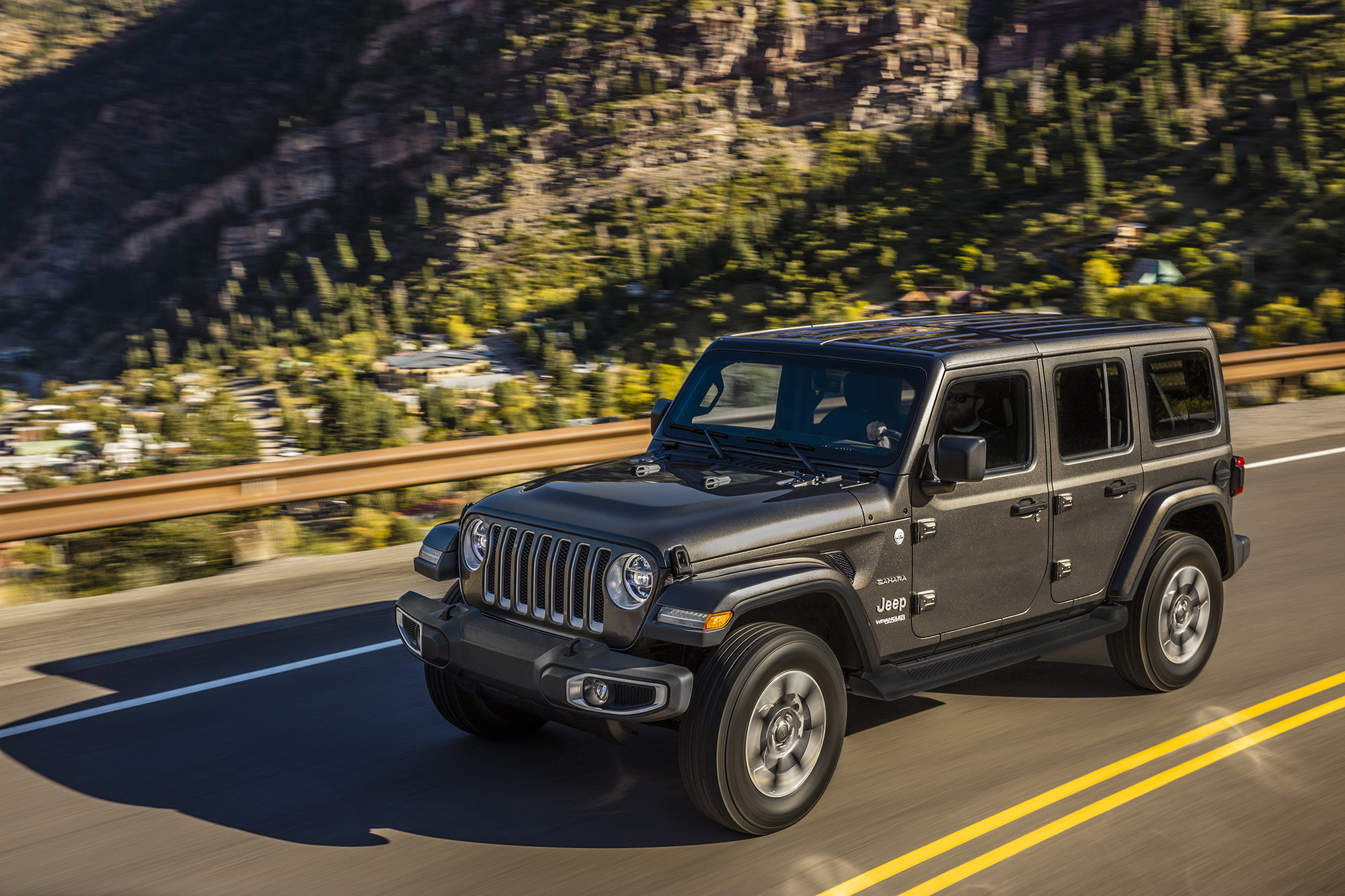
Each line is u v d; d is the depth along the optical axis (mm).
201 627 7223
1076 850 4246
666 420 5637
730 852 4273
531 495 4801
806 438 5125
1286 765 4984
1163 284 104938
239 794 4832
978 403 5062
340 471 9742
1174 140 155875
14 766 5148
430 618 4801
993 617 5219
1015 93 194625
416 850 4316
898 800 4711
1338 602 7461
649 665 4121
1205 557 5984
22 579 8945
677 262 176500
